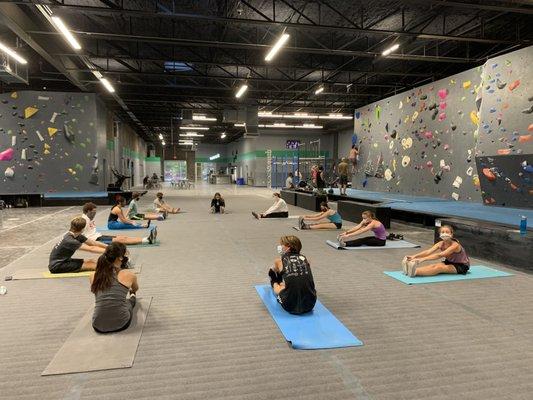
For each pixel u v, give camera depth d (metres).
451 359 2.47
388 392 2.09
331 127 26.94
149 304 3.49
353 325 3.02
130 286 3.06
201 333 2.88
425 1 7.17
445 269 4.48
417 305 3.48
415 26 9.25
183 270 4.72
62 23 7.61
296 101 19.36
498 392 2.09
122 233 7.46
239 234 7.40
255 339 2.78
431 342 2.72
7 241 6.62
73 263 4.46
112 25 9.83
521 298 3.67
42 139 13.92
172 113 21.64
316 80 14.77
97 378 2.23
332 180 20.17
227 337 2.81
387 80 15.99
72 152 14.22
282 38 8.44
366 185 15.44
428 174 11.63
